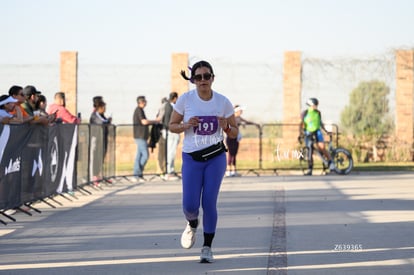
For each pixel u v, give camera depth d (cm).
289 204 1642
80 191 1919
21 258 1001
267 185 2136
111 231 1251
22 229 1278
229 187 2075
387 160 3038
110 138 2319
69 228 1289
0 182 1289
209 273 897
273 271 903
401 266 930
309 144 2530
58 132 1677
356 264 945
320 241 1127
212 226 973
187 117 977
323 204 1636
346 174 2536
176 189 2069
